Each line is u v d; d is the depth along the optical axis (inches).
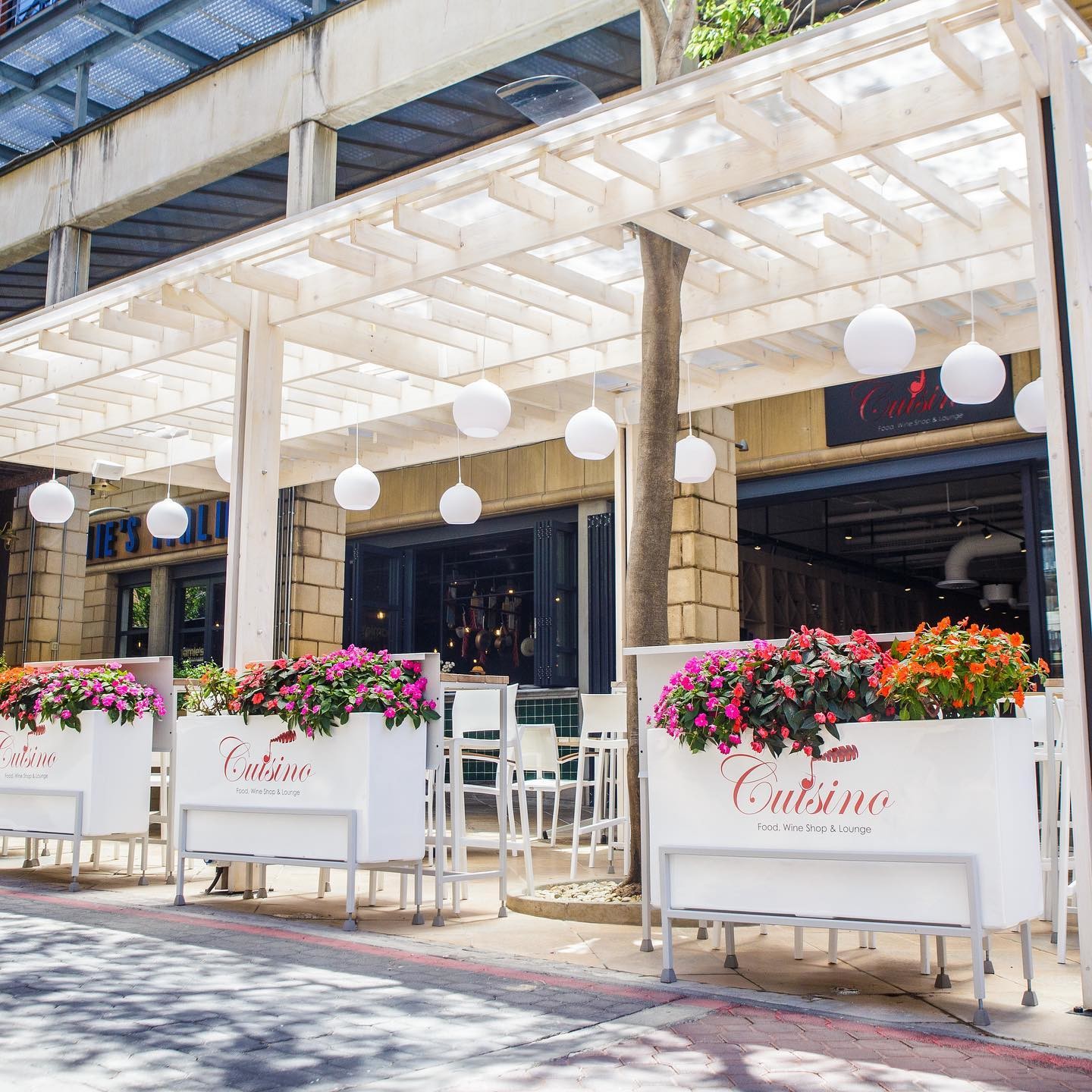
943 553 611.8
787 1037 120.1
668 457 215.2
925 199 203.6
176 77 460.1
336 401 331.3
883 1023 126.6
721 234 221.8
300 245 215.6
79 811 223.0
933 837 131.3
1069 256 141.2
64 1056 110.2
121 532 591.2
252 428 235.5
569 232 190.9
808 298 251.1
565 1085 103.0
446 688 196.4
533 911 201.5
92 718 225.9
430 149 431.5
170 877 245.0
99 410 335.0
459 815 211.9
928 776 132.3
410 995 136.6
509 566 534.3
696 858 147.1
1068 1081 105.9
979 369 210.7
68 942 167.5
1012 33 138.6
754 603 505.7
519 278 239.3
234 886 221.3
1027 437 355.3
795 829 140.1
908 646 139.4
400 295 247.8
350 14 386.3
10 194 490.6
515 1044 115.7
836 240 203.8
